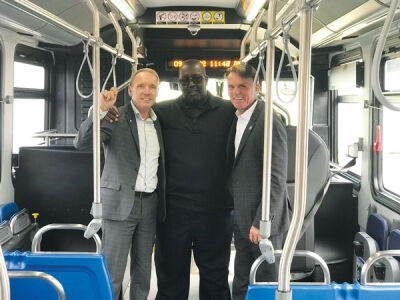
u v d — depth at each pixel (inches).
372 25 161.9
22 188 174.1
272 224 113.7
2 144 181.0
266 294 82.3
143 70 119.4
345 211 180.2
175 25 210.5
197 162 127.8
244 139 116.3
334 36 189.8
